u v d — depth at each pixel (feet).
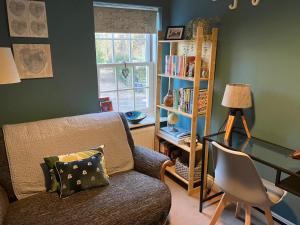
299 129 6.15
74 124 7.10
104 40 9.00
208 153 8.41
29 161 6.14
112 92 9.57
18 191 5.95
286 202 6.71
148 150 7.70
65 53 7.68
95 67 8.37
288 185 5.03
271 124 6.75
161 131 9.56
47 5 7.09
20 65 6.99
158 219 6.06
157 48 8.93
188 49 8.48
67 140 6.77
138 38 9.80
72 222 5.05
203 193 7.85
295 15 5.84
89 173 6.14
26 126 6.53
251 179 5.20
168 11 9.58
